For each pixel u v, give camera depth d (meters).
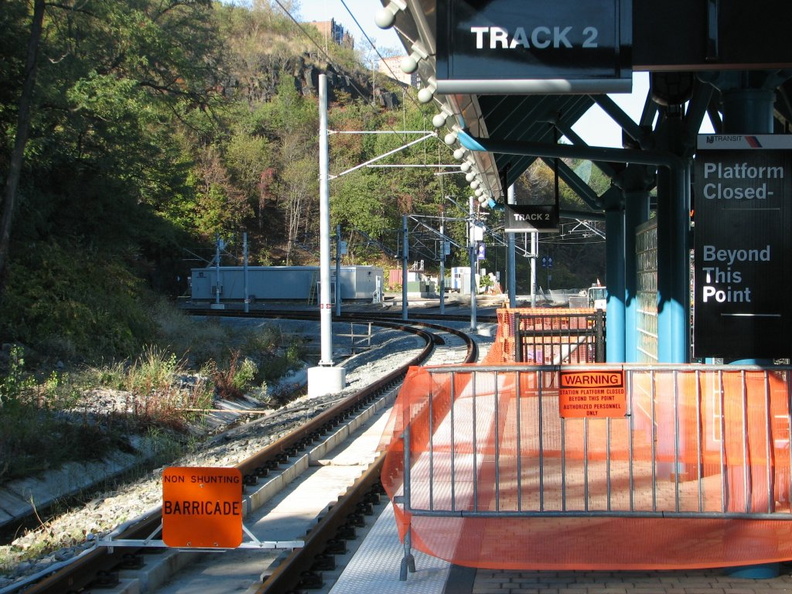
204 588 6.52
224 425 19.20
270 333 38.75
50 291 25.94
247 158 108.62
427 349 32.56
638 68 5.98
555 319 18.33
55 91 27.19
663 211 8.50
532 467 6.75
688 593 5.57
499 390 6.84
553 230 16.55
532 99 11.86
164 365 22.80
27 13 27.08
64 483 12.84
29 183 28.47
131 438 15.88
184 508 6.45
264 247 105.69
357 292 84.56
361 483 8.79
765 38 5.81
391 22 6.05
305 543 6.51
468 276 97.00
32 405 15.57
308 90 143.50
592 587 5.71
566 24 5.70
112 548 6.62
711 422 6.18
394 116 119.44
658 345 8.66
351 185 106.69
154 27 34.69
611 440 6.61
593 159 7.98
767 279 5.86
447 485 6.72
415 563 6.35
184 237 89.06
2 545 9.55
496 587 5.74
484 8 5.70
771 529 5.98
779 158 5.84
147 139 35.34
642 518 6.13
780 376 6.04
